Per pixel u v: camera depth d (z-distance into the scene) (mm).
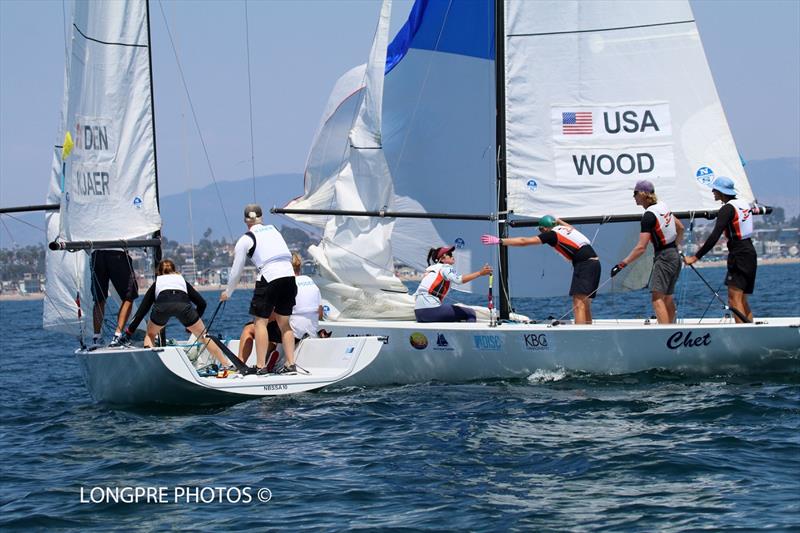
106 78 26109
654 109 27609
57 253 30969
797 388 23328
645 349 24859
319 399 24672
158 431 21828
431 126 30281
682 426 19859
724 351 24672
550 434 19719
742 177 27312
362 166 30609
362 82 32188
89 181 25766
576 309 26219
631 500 15414
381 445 19484
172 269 25109
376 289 30938
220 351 25375
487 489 16281
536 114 27688
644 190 25547
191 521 15328
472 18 29703
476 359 25922
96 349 25516
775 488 15664
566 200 27609
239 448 19828
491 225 29250
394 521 14867
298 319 26750
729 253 25469
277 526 14898
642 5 27484
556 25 27609
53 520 15641
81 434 22188
